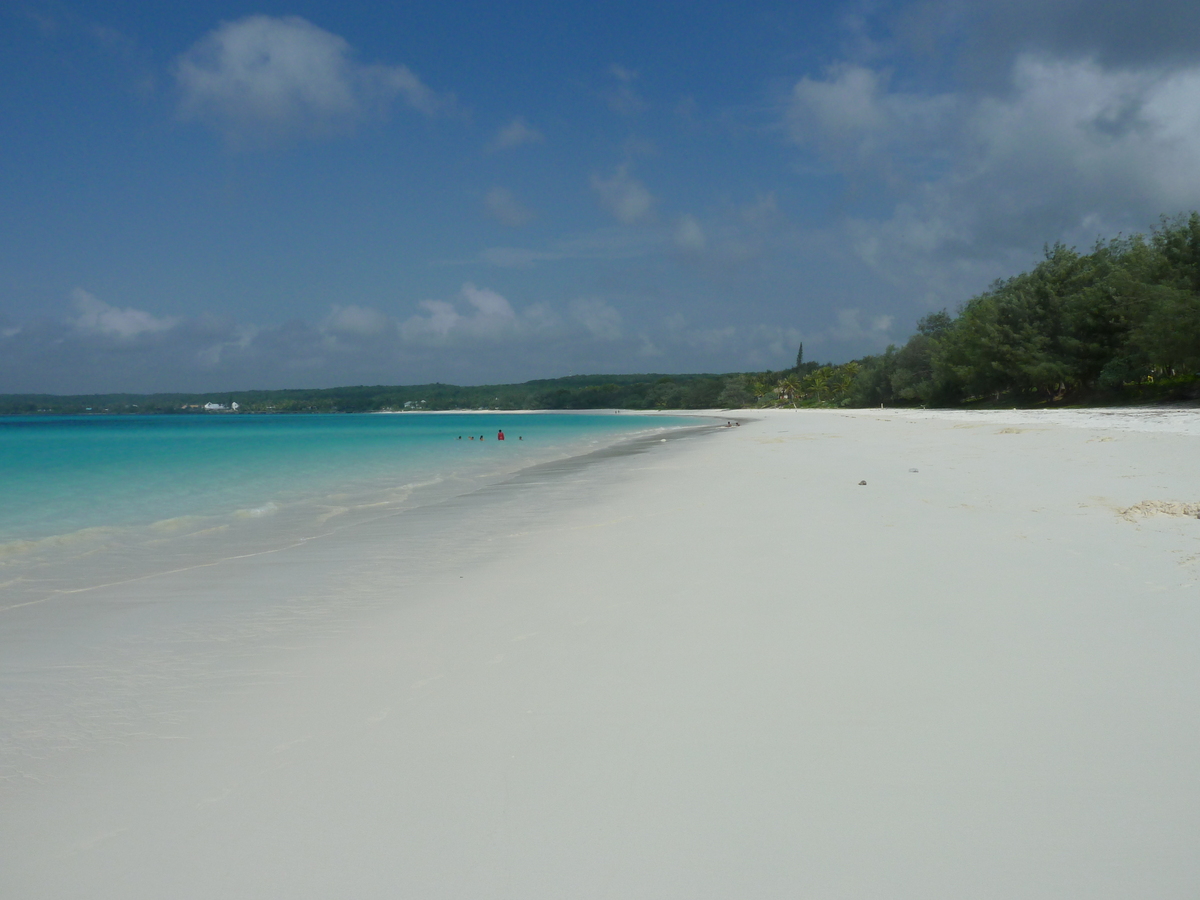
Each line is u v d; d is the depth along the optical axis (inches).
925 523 313.3
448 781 117.9
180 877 96.9
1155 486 366.3
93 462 999.6
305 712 147.9
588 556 287.6
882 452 716.7
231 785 120.0
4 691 165.8
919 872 90.9
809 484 478.3
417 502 525.0
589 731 133.3
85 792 119.8
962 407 2536.9
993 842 95.9
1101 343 1889.8
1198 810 100.6
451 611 218.4
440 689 156.6
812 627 184.7
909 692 143.1
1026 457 553.9
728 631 185.3
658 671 160.9
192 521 456.4
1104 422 1008.2
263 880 95.3
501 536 353.1
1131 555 234.4
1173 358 1460.4
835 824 101.4
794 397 5191.9
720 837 99.9
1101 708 132.0
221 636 204.2
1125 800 103.6
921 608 195.2
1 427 3282.5
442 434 2165.4
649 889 90.1
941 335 3149.6
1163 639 163.3
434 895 90.9
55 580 291.7
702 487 500.1
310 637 199.6
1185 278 1461.6
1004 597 200.1
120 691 164.1
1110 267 1878.7
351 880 94.7
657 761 121.1
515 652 177.9
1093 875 88.9
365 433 2301.9
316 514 478.3
